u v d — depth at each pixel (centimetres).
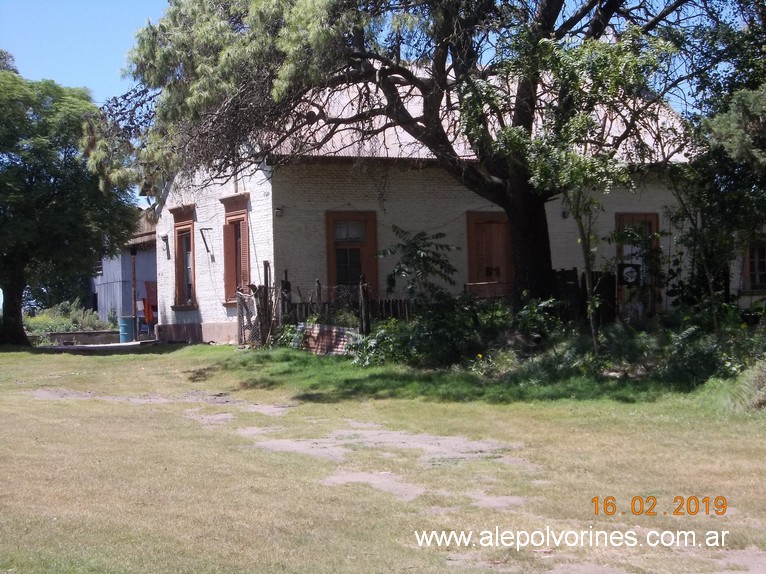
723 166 1458
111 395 1641
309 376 1692
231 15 1692
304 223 2206
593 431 1080
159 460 944
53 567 556
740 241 1515
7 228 2509
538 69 1444
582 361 1459
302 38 1505
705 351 1367
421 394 1444
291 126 1802
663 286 1845
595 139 1412
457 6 1555
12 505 723
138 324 3450
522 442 1035
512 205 1725
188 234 2661
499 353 1605
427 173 2317
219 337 2458
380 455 975
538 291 1734
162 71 1616
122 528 657
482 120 1533
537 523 680
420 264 1788
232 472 880
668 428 1070
